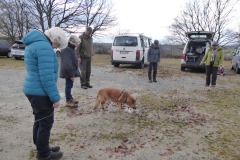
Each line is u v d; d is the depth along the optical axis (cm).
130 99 596
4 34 3472
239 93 873
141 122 534
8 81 973
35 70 319
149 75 1027
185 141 445
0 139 432
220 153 401
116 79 1079
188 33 1445
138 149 409
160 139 450
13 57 2080
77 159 371
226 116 595
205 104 704
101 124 514
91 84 936
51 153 359
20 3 3097
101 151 398
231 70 1675
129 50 1428
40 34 323
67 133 464
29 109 605
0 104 643
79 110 601
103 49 3325
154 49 1009
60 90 821
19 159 367
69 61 589
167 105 675
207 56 973
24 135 451
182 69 1472
